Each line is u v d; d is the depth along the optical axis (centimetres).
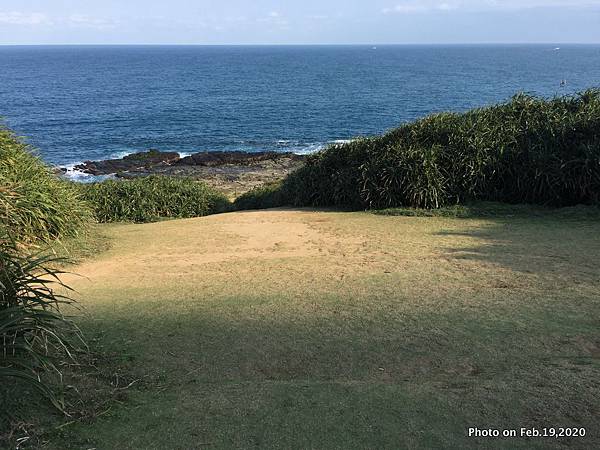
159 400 310
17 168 771
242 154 2495
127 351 384
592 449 256
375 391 312
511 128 1014
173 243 805
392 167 995
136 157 2478
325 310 464
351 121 3869
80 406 299
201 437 269
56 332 361
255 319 447
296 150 2848
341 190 1074
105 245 796
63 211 794
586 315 427
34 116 4169
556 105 1072
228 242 798
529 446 258
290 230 867
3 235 407
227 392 318
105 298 518
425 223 868
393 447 259
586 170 897
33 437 263
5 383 291
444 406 294
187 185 1373
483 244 700
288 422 281
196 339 407
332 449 258
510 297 478
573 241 691
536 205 934
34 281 355
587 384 312
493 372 340
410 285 529
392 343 390
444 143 1029
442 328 412
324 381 334
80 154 2823
